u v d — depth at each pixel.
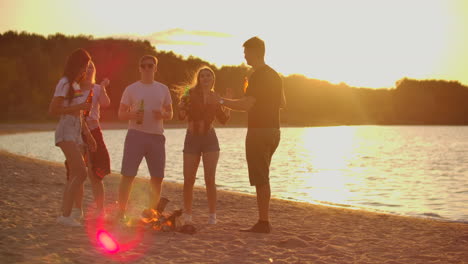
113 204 7.54
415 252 5.05
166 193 9.12
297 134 68.50
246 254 4.65
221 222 6.36
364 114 160.62
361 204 9.59
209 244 4.99
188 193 6.16
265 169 5.68
